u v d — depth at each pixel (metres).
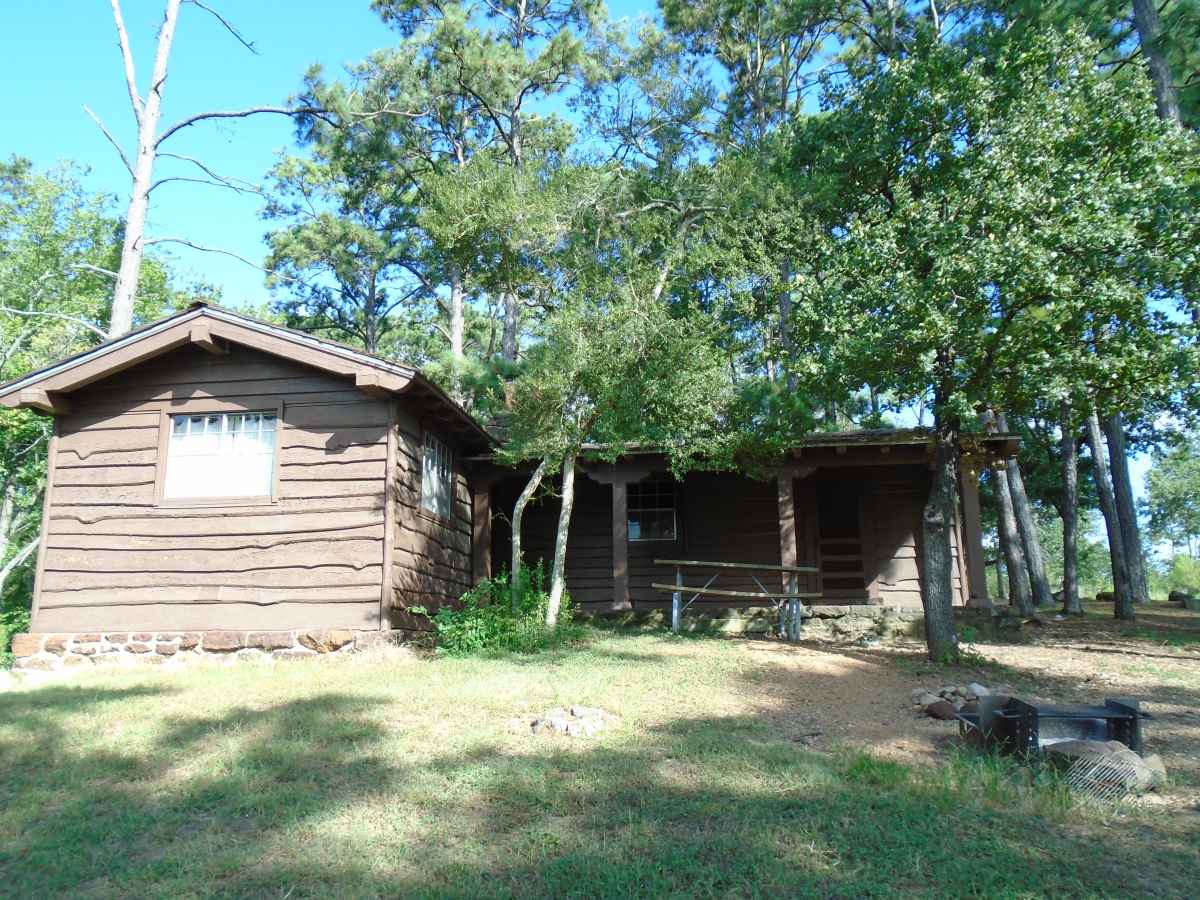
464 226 11.84
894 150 11.20
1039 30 10.79
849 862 4.02
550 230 11.71
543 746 5.97
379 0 23.69
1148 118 9.16
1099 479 18.70
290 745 5.99
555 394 11.15
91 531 10.94
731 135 18.66
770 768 5.44
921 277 9.80
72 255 25.84
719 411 11.88
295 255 28.70
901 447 12.85
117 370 11.03
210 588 10.62
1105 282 8.46
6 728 6.62
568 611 12.38
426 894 3.72
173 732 6.40
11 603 23.94
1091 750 5.25
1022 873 3.87
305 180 29.09
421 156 25.30
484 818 4.64
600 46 22.91
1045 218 8.96
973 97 10.20
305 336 10.66
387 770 5.46
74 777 5.42
